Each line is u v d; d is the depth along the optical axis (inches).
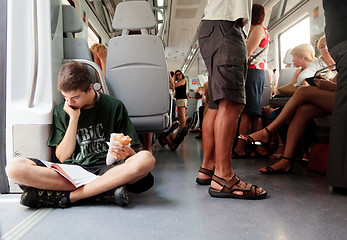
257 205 53.7
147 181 58.4
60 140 62.7
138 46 90.8
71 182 51.8
